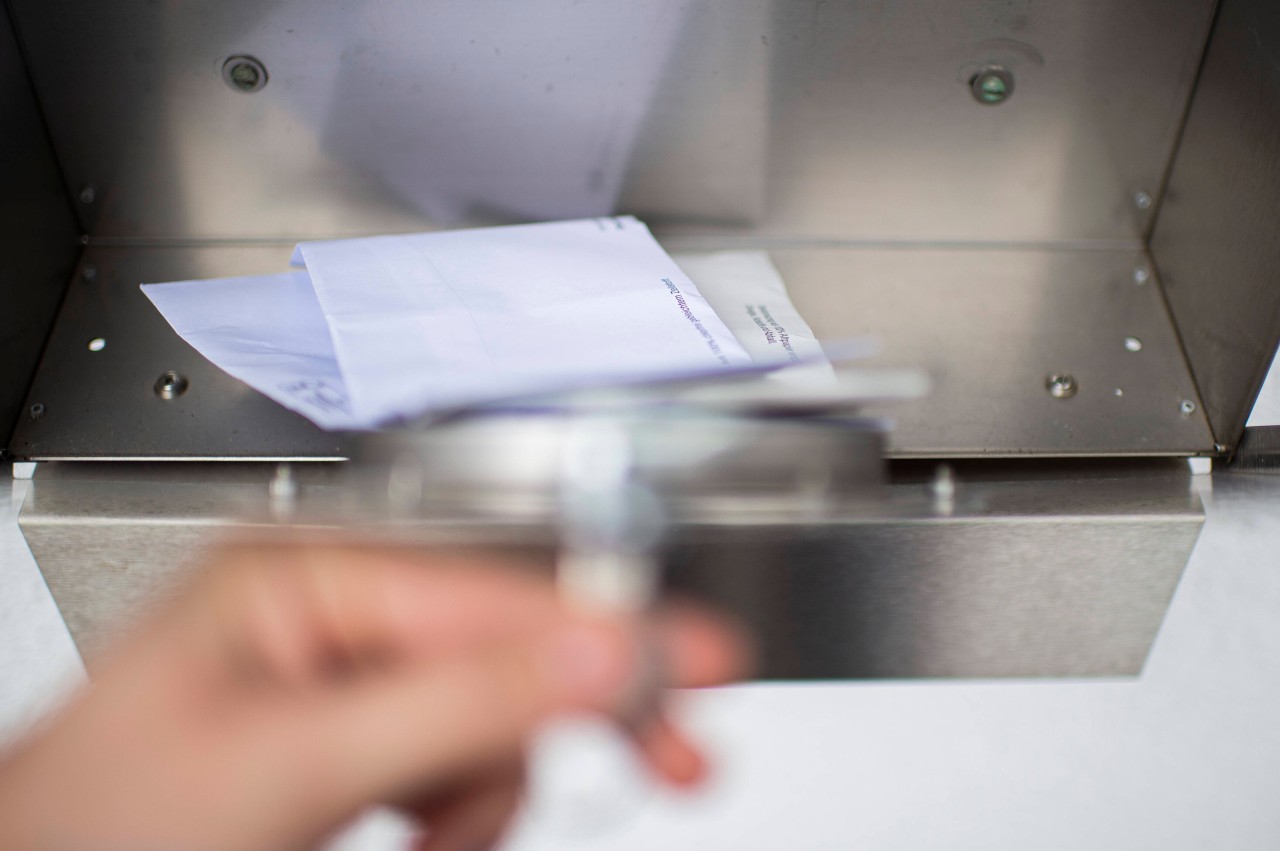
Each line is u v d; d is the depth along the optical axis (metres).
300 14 0.66
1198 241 0.67
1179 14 0.67
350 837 0.59
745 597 0.62
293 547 0.48
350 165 0.69
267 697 0.43
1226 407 0.64
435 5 0.66
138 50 0.66
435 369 0.58
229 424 0.64
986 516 0.62
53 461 0.63
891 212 0.71
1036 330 0.68
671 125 0.69
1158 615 0.64
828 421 0.53
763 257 0.70
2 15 0.65
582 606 0.50
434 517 0.53
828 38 0.67
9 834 0.38
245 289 0.64
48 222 0.67
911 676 0.65
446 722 0.44
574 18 0.66
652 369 0.59
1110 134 0.69
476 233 0.68
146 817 0.39
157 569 0.62
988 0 0.67
